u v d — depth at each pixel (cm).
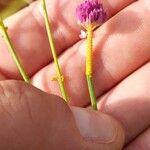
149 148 13
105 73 13
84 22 13
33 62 14
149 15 13
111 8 14
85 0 14
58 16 14
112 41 13
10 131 10
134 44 13
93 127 11
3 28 13
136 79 13
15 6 16
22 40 14
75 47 14
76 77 14
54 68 14
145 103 13
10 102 10
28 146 10
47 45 14
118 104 13
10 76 14
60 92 14
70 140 10
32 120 10
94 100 12
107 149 11
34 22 14
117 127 11
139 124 13
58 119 10
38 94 10
